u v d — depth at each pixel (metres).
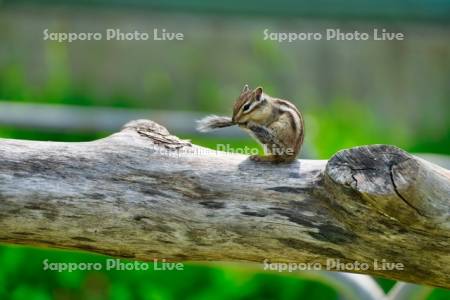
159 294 13.56
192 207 6.86
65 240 7.00
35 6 18.88
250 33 19.38
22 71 18.77
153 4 18.59
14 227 6.95
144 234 6.91
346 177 6.50
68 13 19.11
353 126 17.66
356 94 19.97
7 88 17.94
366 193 6.42
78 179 6.95
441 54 20.19
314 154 11.31
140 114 13.47
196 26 19.34
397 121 19.98
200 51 19.45
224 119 8.28
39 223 6.92
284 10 18.28
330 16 18.41
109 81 19.22
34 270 13.72
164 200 6.87
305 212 6.77
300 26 19.12
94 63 19.20
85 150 7.10
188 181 6.93
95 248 7.03
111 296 13.52
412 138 18.92
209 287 13.69
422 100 20.19
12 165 6.98
